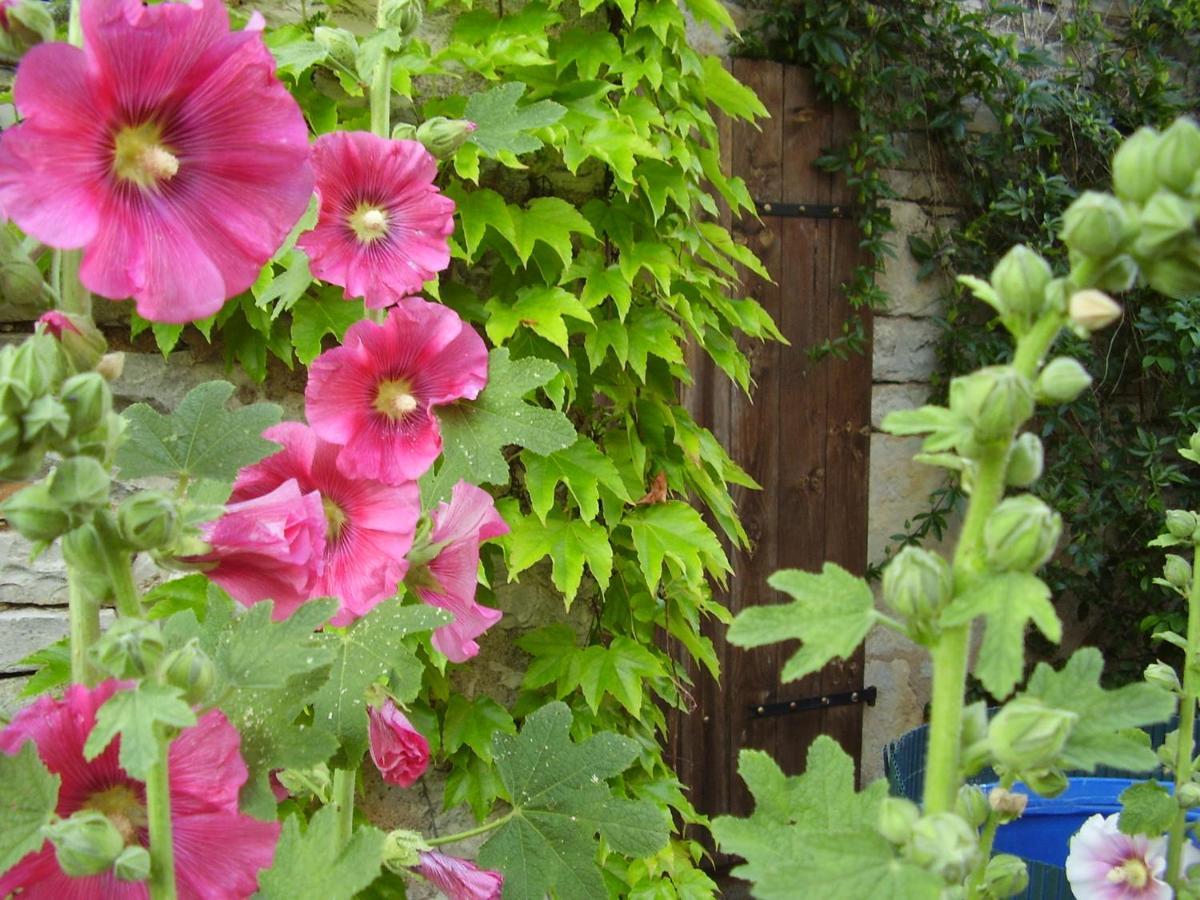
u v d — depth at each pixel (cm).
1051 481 332
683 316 215
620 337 205
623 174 194
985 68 311
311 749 70
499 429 104
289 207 65
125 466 71
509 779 98
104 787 62
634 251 210
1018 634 46
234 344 194
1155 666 95
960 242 318
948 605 50
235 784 63
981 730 55
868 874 48
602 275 206
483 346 98
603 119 202
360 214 102
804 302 294
